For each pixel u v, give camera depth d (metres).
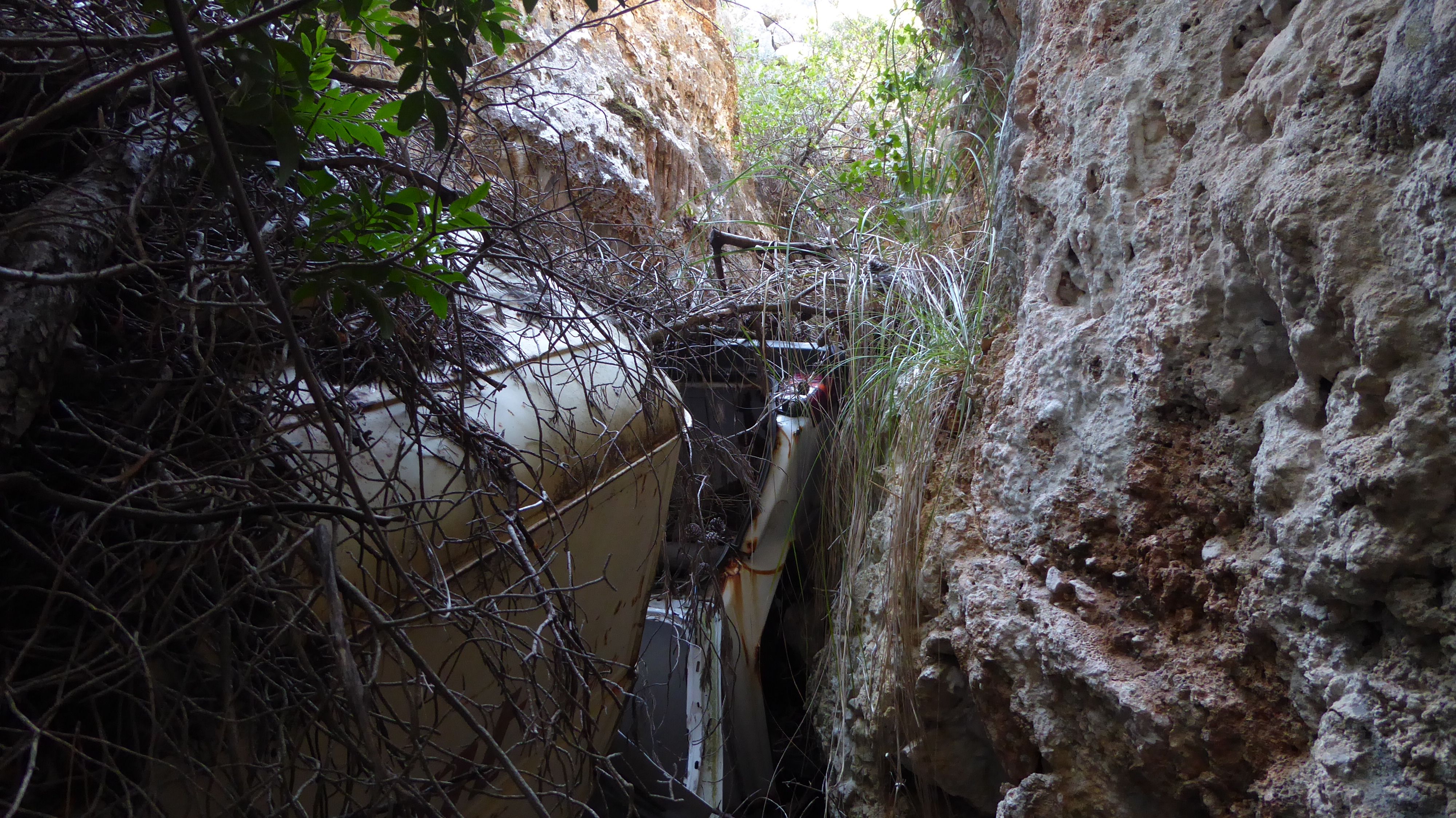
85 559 1.03
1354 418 1.00
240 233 1.38
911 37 4.39
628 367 2.16
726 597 2.57
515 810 1.73
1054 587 1.53
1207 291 1.28
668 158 5.11
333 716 1.19
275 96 1.14
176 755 1.05
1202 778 1.21
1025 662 1.55
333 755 1.25
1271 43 1.26
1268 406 1.19
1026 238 1.99
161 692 1.03
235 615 1.07
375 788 0.99
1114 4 1.66
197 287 1.22
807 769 2.72
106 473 1.10
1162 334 1.35
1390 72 0.97
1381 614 0.99
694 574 2.56
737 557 2.63
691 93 6.14
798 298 3.01
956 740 1.86
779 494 2.62
